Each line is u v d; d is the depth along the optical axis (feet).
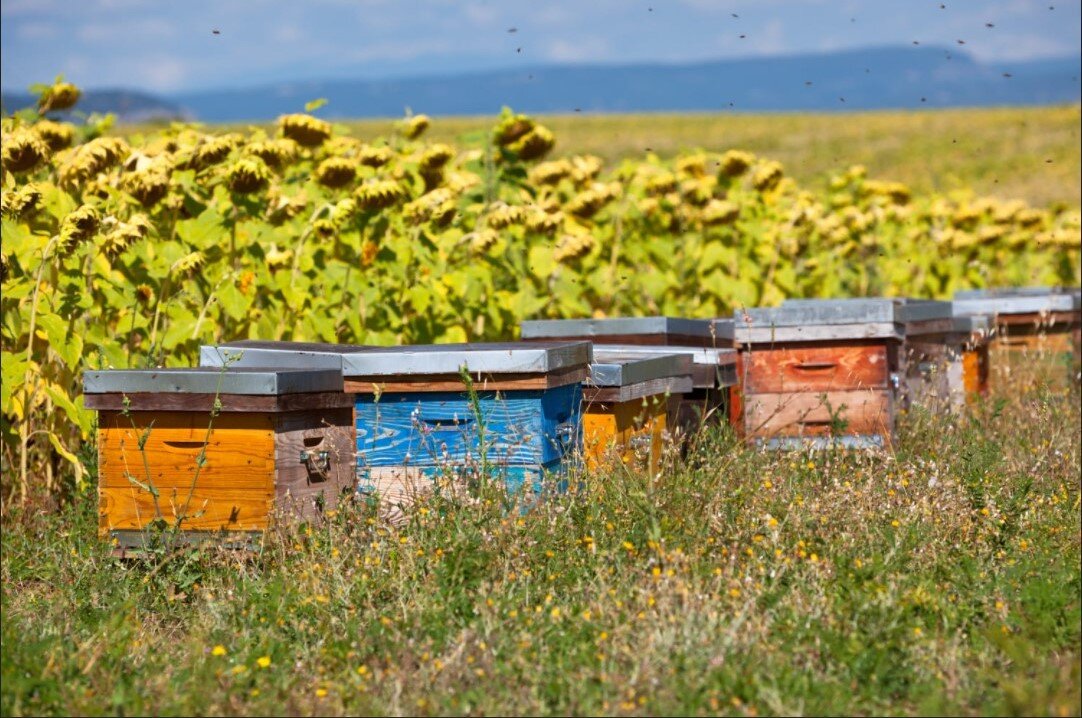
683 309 62.85
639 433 34.42
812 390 40.81
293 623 25.71
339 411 31.48
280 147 45.29
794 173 271.28
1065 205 89.45
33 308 36.37
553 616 24.77
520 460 30.94
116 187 44.50
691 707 21.21
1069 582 26.91
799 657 23.17
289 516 29.37
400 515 30.78
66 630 25.72
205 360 34.14
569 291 55.77
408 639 24.12
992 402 47.19
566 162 59.77
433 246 50.60
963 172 243.60
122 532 30.17
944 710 21.34
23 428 36.65
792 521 29.25
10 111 46.98
